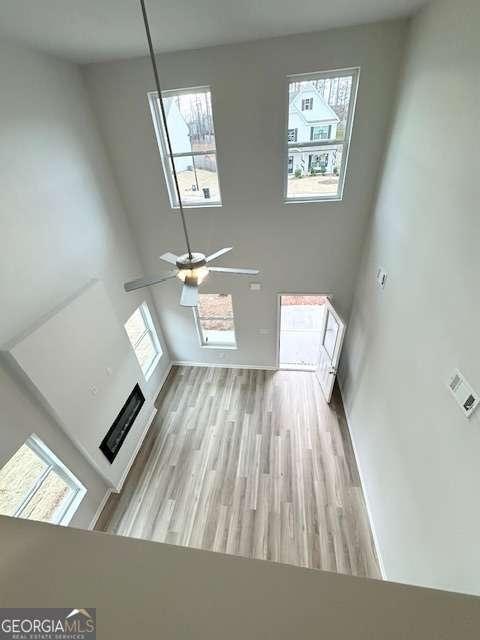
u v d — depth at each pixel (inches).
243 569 25.0
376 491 128.4
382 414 124.4
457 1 76.6
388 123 124.6
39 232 110.7
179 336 214.4
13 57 99.7
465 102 74.0
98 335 135.0
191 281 95.3
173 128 141.6
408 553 98.6
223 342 218.2
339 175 144.2
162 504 146.4
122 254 164.6
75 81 127.3
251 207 154.9
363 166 136.9
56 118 117.9
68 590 24.5
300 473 154.5
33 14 84.3
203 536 134.3
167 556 26.2
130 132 142.0
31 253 107.3
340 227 155.0
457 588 72.3
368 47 112.3
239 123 133.3
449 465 76.9
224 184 150.1
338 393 197.0
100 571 25.5
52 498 120.8
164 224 167.5
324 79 123.0
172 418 188.5
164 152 148.1
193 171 152.0
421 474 91.0
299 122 132.9
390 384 117.2
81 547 27.3
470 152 72.0
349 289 175.2
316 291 178.4
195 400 199.9
